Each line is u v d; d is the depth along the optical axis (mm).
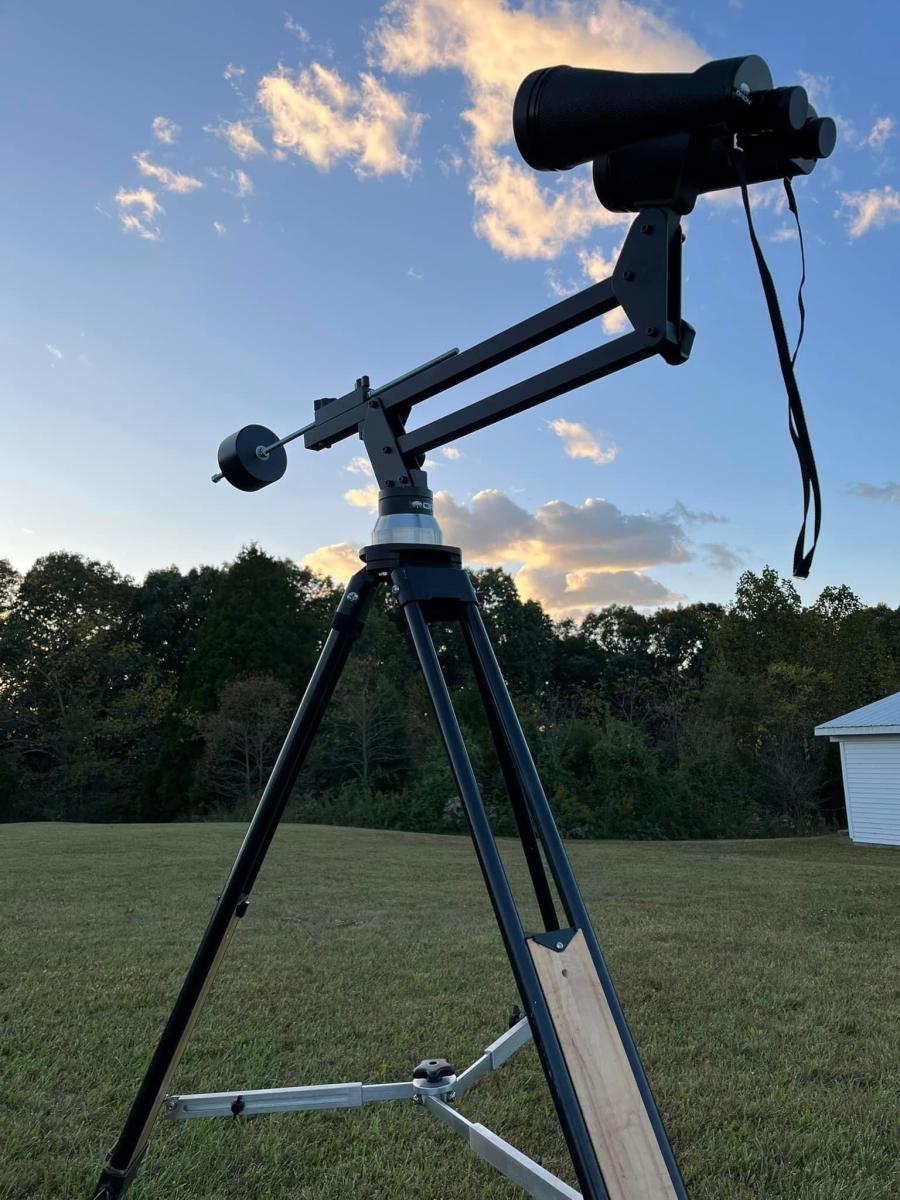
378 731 25484
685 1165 2293
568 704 37531
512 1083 2918
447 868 10320
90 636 33625
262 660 31969
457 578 1306
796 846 16875
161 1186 2117
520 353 1159
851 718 17891
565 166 1041
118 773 31750
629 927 6074
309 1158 2324
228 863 10328
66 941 5344
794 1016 3740
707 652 41312
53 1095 2742
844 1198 2107
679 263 974
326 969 4590
